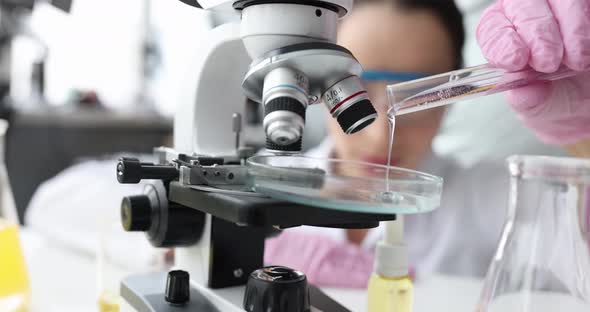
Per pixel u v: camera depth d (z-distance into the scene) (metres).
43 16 2.11
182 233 0.70
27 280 0.87
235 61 0.76
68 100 2.06
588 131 0.99
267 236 0.74
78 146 1.96
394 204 0.54
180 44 2.32
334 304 0.67
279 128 0.54
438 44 1.59
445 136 1.96
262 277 0.62
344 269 1.06
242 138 0.79
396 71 1.57
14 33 1.60
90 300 0.96
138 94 2.39
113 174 1.46
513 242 0.61
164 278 0.75
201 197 0.61
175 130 0.80
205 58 0.74
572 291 0.59
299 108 0.55
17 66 1.95
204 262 0.71
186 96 0.77
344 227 0.59
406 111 0.69
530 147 1.88
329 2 0.59
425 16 1.57
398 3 1.58
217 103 0.77
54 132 1.91
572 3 0.72
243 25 0.61
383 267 0.79
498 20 0.77
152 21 2.44
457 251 1.83
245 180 0.66
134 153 2.09
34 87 1.96
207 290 0.70
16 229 0.85
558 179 0.58
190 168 0.64
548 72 0.72
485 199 1.86
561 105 0.90
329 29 0.60
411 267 1.16
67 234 1.27
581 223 0.59
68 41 2.23
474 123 1.93
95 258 1.21
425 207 0.55
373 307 0.79
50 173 1.90
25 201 1.85
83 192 1.35
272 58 0.57
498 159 1.90
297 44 0.58
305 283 0.62
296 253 1.08
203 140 0.76
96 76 2.34
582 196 0.59
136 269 0.92
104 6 2.32
